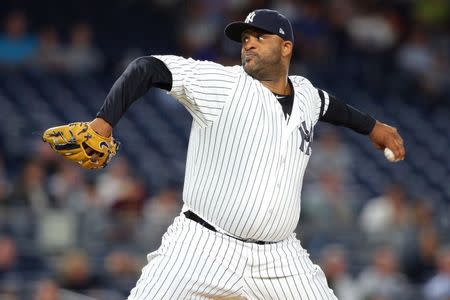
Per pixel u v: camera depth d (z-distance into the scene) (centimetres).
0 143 5025
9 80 5722
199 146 1656
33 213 3994
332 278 3616
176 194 4416
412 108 6694
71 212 3994
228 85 1639
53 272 3772
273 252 1684
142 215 4097
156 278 1644
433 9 7200
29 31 6159
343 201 4641
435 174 6003
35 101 5619
